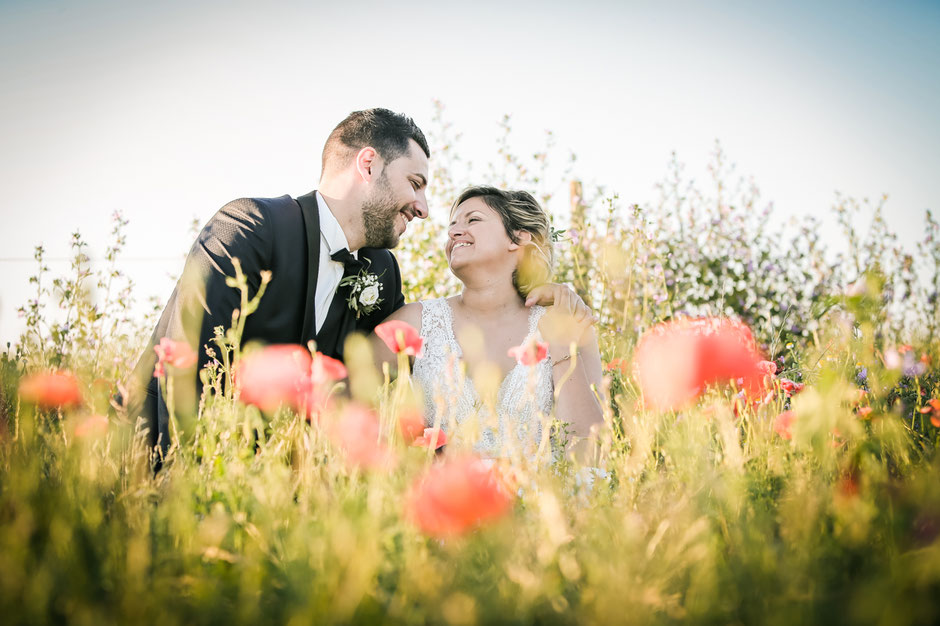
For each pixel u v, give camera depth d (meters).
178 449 1.77
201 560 1.31
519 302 3.39
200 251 2.84
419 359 3.24
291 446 1.82
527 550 1.32
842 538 1.38
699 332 1.51
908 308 4.72
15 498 1.34
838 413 1.67
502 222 3.28
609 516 1.42
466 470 1.30
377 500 1.39
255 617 1.13
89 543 1.26
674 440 1.69
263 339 2.88
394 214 3.33
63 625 1.12
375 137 3.26
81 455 1.57
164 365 1.95
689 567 1.28
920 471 1.73
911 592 1.09
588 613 1.16
